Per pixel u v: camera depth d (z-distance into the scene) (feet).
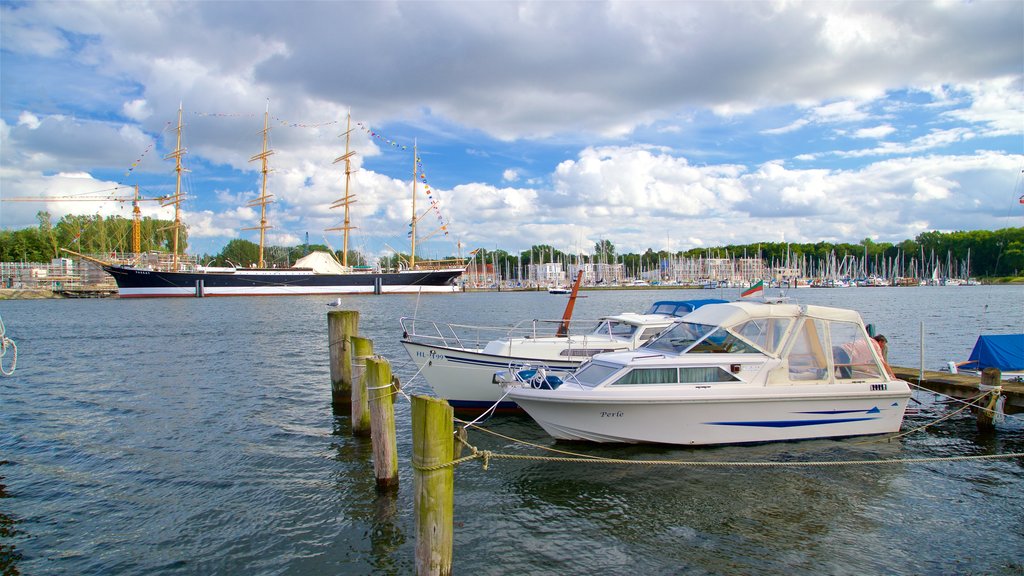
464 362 48.96
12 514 30.89
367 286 343.67
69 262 383.24
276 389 61.16
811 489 33.35
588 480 34.65
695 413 37.63
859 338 40.73
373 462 36.17
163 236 479.00
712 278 491.31
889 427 41.01
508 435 44.19
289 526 29.17
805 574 24.85
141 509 31.30
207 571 25.21
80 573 25.09
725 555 26.43
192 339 110.93
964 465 37.17
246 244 579.89
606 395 36.58
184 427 46.83
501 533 28.35
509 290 536.01
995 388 42.98
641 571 25.07
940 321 146.72
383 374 32.83
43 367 77.46
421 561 22.31
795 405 38.93
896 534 28.43
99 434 45.14
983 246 432.66
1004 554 26.58
